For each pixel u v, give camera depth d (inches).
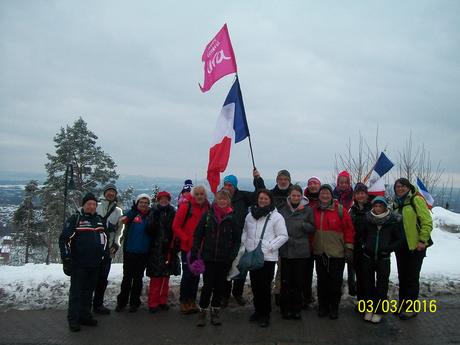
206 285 229.0
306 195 262.1
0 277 289.9
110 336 217.8
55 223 1098.1
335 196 284.4
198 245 232.7
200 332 221.8
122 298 256.7
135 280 256.7
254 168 280.2
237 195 259.1
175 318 245.3
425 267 306.0
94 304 254.2
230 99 291.1
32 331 224.8
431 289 278.2
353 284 259.8
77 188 1128.8
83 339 213.9
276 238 228.7
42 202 1183.6
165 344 206.8
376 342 203.5
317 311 250.8
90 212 237.9
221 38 306.7
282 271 241.8
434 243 398.6
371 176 317.7
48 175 1165.1
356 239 243.9
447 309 248.1
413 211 235.5
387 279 229.9
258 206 238.5
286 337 212.1
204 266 232.8
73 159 1165.7
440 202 636.1
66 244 227.6
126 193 1149.1
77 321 226.1
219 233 227.1
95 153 1197.1
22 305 266.2
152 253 255.3
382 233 231.1
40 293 275.6
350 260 236.7
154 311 255.6
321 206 241.0
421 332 215.0
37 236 1258.0
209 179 278.2
